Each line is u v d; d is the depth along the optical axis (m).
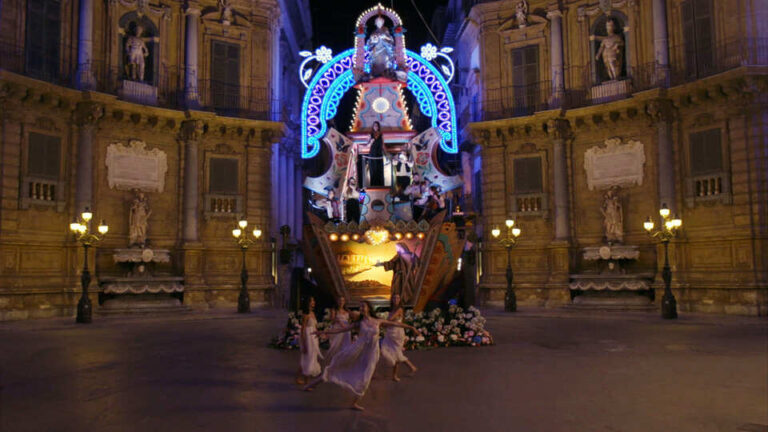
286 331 15.88
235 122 29.38
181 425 8.12
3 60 23.92
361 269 20.95
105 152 26.88
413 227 20.94
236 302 29.03
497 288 29.56
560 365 12.63
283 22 36.00
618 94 27.88
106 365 12.99
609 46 28.48
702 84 24.42
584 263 28.44
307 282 19.67
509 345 15.84
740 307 23.38
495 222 30.41
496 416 8.43
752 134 23.83
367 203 23.72
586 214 28.72
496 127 30.23
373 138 24.39
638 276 26.03
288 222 38.88
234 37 30.84
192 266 28.12
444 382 10.93
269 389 10.49
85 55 26.17
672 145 26.33
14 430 7.90
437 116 29.44
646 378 11.14
